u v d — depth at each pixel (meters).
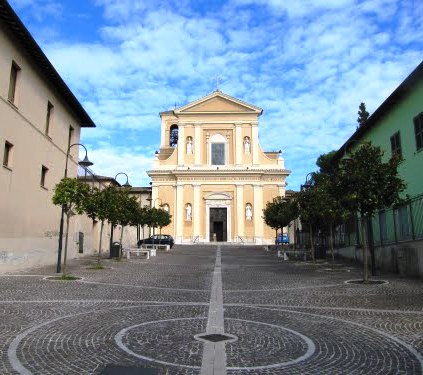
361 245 22.61
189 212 54.19
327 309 9.57
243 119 55.88
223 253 34.91
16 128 17.42
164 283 14.48
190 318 8.49
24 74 18.14
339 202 15.59
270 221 38.09
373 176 14.44
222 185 54.72
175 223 53.78
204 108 56.31
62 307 9.49
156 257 29.09
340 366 5.58
